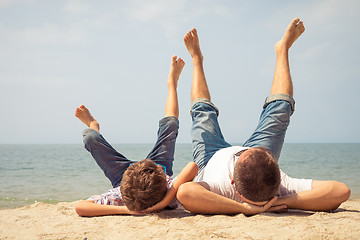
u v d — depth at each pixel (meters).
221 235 1.80
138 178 2.30
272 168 2.06
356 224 1.88
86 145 2.97
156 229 1.99
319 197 2.20
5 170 14.56
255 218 2.10
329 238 1.68
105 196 2.58
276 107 2.78
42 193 6.54
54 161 25.11
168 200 2.38
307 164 19.25
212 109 3.05
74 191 6.93
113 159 2.93
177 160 25.36
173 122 3.06
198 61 3.34
